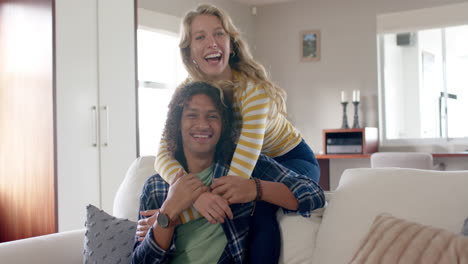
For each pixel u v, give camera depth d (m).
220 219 1.35
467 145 5.20
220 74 1.65
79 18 3.35
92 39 3.42
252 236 1.43
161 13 4.95
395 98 5.58
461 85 5.30
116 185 3.53
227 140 1.48
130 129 3.63
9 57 3.62
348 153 5.04
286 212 1.46
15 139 3.52
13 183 3.53
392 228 1.13
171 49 5.10
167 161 1.50
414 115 5.49
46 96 3.22
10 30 3.62
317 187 1.48
